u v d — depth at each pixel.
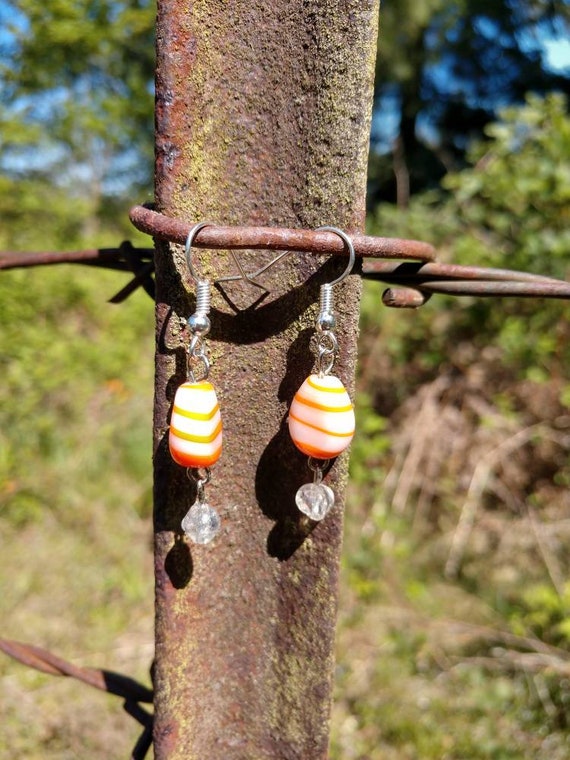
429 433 0.42
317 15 0.10
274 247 0.09
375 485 0.42
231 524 0.12
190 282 0.10
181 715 0.12
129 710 0.14
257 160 0.11
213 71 0.10
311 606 0.12
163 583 0.11
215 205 0.11
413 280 0.14
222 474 0.12
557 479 0.40
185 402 0.10
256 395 0.11
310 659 0.12
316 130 0.10
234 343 0.11
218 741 0.12
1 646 0.15
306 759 0.12
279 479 0.12
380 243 0.10
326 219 0.10
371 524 0.40
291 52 0.10
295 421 0.10
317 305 0.11
